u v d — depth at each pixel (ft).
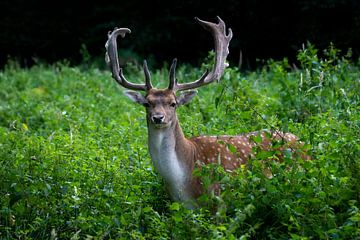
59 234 32.58
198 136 36.78
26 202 33.14
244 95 47.57
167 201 35.22
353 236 29.12
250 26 97.45
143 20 102.83
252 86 54.29
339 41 90.02
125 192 34.60
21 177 33.65
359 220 28.73
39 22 108.78
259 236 31.53
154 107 34.50
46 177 34.91
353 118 36.58
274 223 31.32
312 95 44.50
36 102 65.57
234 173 35.24
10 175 33.86
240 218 28.78
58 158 37.01
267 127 38.01
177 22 101.14
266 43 97.19
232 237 28.27
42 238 32.40
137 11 103.40
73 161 38.01
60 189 33.94
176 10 101.76
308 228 30.25
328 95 44.27
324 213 30.60
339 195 31.09
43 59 105.40
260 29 96.94
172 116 34.42
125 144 42.60
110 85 70.44
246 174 32.76
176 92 39.63
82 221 31.78
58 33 108.06
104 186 34.96
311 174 31.78
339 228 29.35
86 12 108.88
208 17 100.83
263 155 32.12
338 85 46.06
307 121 41.22
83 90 69.56
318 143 34.01
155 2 102.63
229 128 40.73
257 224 29.81
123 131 44.62
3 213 32.58
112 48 37.29
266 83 58.34
